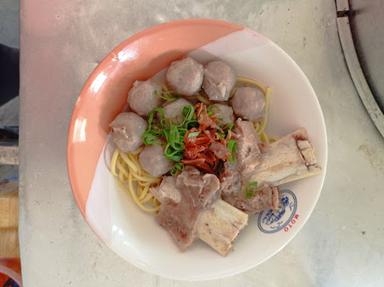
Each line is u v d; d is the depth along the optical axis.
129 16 0.34
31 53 0.34
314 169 0.28
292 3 0.35
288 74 0.29
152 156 0.29
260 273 0.35
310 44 0.35
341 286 0.34
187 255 0.29
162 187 0.29
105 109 0.29
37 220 0.34
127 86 0.30
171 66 0.29
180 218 0.29
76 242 0.34
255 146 0.29
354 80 0.35
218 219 0.29
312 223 0.35
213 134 0.29
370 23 0.32
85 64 0.34
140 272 0.34
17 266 0.38
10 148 0.37
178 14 0.34
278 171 0.29
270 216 0.29
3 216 0.35
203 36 0.28
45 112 0.34
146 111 0.29
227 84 0.29
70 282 0.34
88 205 0.28
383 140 0.35
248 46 0.29
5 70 0.42
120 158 0.31
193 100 0.31
